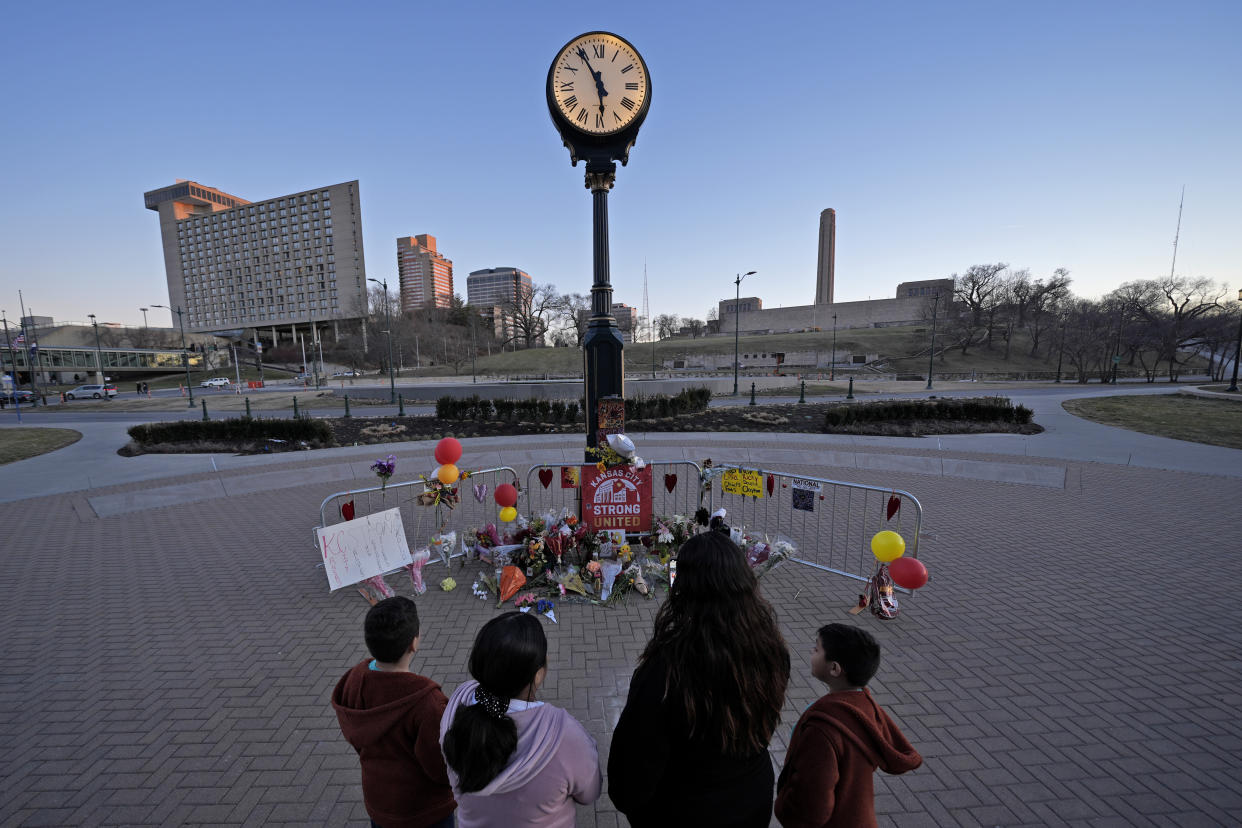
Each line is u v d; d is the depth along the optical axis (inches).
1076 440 586.2
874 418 708.7
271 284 4987.7
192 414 1195.9
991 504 352.8
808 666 169.3
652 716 61.6
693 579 64.1
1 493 414.9
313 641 188.4
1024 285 2935.5
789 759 73.3
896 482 423.8
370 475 470.3
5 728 143.9
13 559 267.6
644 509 254.1
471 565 253.0
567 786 62.9
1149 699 150.6
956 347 3058.6
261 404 1381.6
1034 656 172.2
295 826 112.3
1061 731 138.0
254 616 206.5
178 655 179.5
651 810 65.3
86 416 1219.9
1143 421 714.8
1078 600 211.3
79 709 151.7
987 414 700.0
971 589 221.9
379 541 229.3
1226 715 143.7
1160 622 193.3
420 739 74.6
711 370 2925.7
